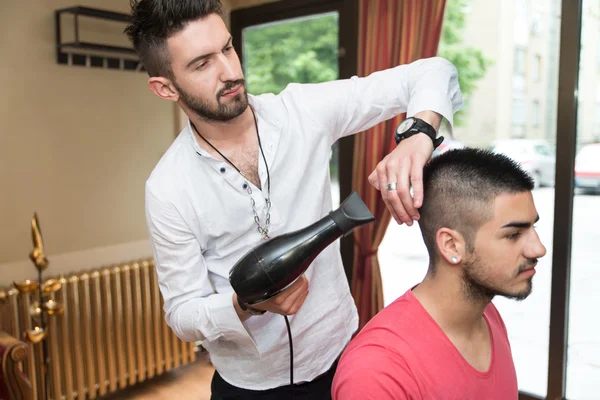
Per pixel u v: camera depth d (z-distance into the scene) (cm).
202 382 307
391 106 123
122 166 300
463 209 87
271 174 121
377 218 267
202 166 120
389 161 91
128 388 302
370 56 261
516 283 87
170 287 124
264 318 126
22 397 210
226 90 106
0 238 257
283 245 93
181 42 103
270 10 311
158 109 315
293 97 126
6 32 252
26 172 263
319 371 133
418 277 296
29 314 253
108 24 288
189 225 121
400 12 248
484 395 91
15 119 257
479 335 97
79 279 266
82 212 285
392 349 86
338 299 132
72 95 277
